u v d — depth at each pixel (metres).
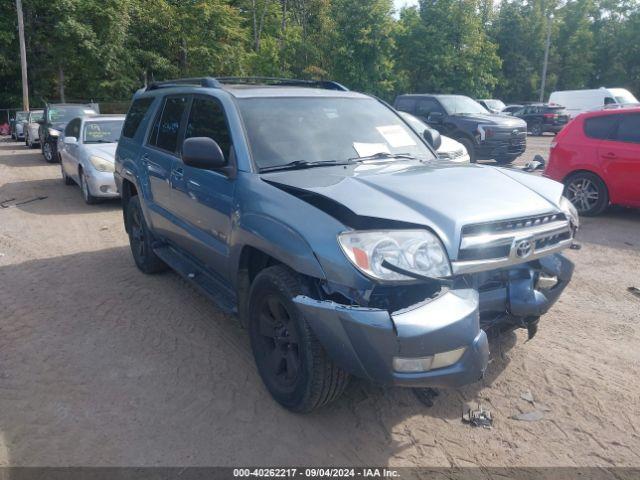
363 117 4.34
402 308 2.72
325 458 2.95
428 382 2.73
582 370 3.84
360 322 2.65
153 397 3.53
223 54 33.59
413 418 3.29
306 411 3.22
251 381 3.72
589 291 5.41
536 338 4.32
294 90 4.36
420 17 36.44
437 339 2.66
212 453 2.99
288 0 42.06
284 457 2.96
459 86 36.31
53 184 12.34
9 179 13.19
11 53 33.19
